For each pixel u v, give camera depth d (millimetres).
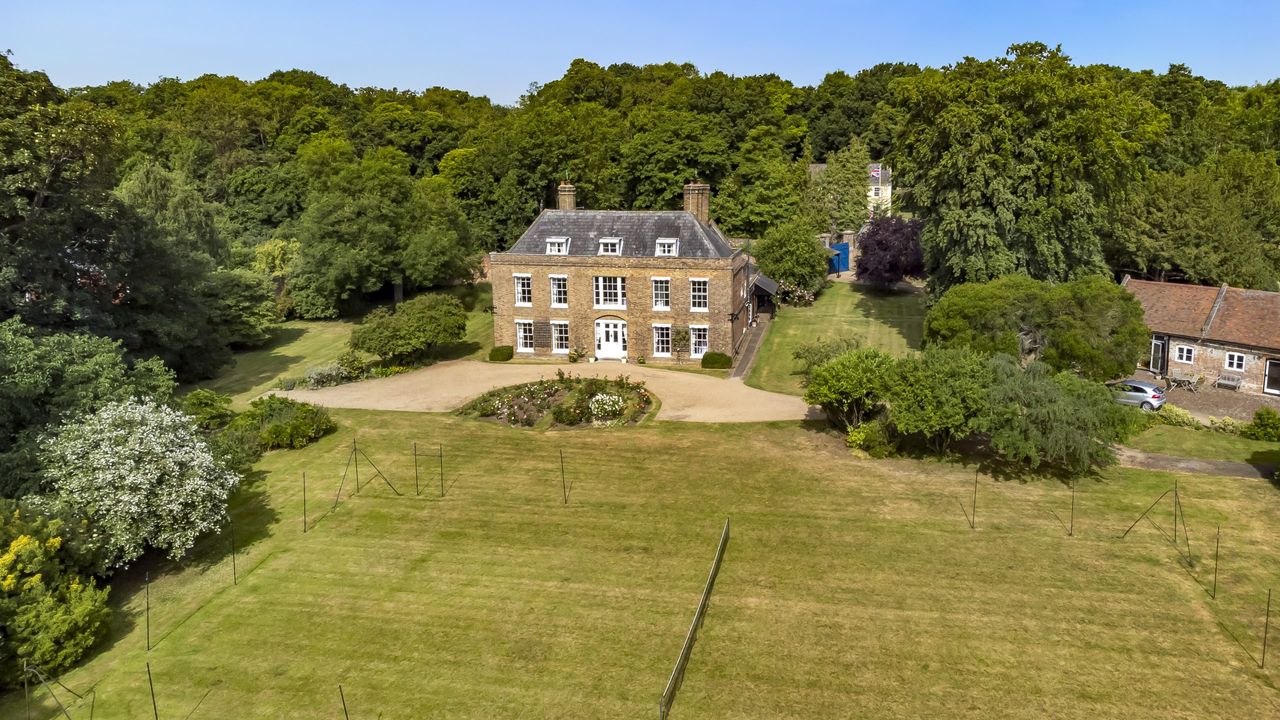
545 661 21984
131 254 46438
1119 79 85438
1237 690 20219
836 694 20359
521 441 39156
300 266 69188
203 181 85938
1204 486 32250
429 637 23250
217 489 27688
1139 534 28422
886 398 35156
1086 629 22891
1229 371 45719
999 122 49781
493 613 24391
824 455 36438
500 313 55594
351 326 69188
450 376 51406
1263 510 30031
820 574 26172
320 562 27875
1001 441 32188
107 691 21234
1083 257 52062
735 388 47500
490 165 84188
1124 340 40844
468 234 77312
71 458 26172
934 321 44438
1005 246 51062
